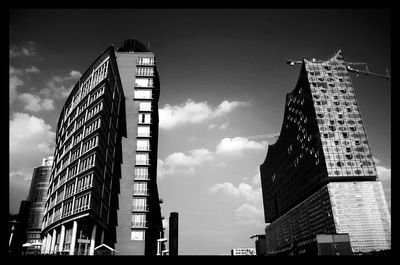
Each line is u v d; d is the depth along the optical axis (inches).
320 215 5103.3
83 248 2242.9
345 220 4685.0
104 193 2578.7
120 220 2893.7
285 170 7032.5
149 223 3403.1
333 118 5447.8
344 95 5679.1
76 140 2709.2
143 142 3230.8
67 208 2410.2
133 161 3144.7
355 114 5531.5
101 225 2453.2
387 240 4601.4
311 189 5620.1
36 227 6550.2
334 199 4813.0
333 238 3973.9
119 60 3592.5
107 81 2630.4
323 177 5137.8
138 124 3304.6
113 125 2955.2
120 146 3184.1
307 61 5944.9
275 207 7854.3
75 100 3051.2
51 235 2815.0
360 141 5305.1
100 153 2422.5
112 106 2881.4
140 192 3019.2
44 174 7062.0
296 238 6053.2
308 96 5753.0
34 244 2158.0
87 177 2269.9
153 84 3575.3
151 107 3400.6
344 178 5024.6
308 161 5738.2
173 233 4264.3
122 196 2989.7
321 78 5787.4
